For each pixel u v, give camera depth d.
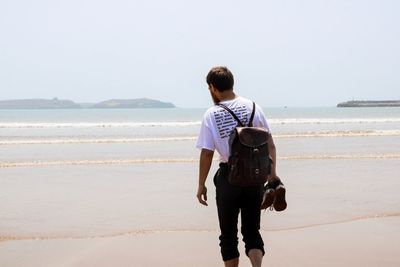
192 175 11.67
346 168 12.81
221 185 3.85
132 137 24.73
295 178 11.12
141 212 7.61
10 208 7.96
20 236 6.14
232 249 3.92
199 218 7.21
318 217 7.17
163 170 12.53
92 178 11.23
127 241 5.89
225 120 3.81
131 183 10.50
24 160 14.87
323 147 18.89
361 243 5.76
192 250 5.51
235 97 3.97
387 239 5.94
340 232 6.29
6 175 11.77
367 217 7.16
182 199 8.70
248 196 3.84
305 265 4.93
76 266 4.95
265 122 3.96
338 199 8.62
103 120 62.00
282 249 5.50
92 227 6.64
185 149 18.27
